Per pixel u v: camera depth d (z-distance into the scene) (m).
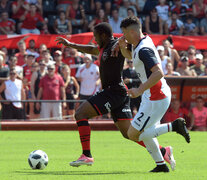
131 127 19.77
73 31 69.50
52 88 49.97
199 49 61.50
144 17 72.38
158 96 19.05
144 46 18.44
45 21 69.38
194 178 18.77
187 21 74.88
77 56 55.22
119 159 27.47
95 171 21.70
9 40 57.88
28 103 49.16
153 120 19.33
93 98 21.56
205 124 47.72
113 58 21.34
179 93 46.53
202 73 54.47
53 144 36.97
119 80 21.72
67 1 70.31
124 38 20.41
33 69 51.00
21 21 67.31
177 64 57.66
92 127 49.78
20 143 37.75
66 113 49.62
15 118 49.19
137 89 17.84
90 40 57.50
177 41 60.78
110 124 49.94
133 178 18.44
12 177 19.09
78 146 35.47
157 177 18.83
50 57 56.47
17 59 56.03
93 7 73.31
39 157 22.22
